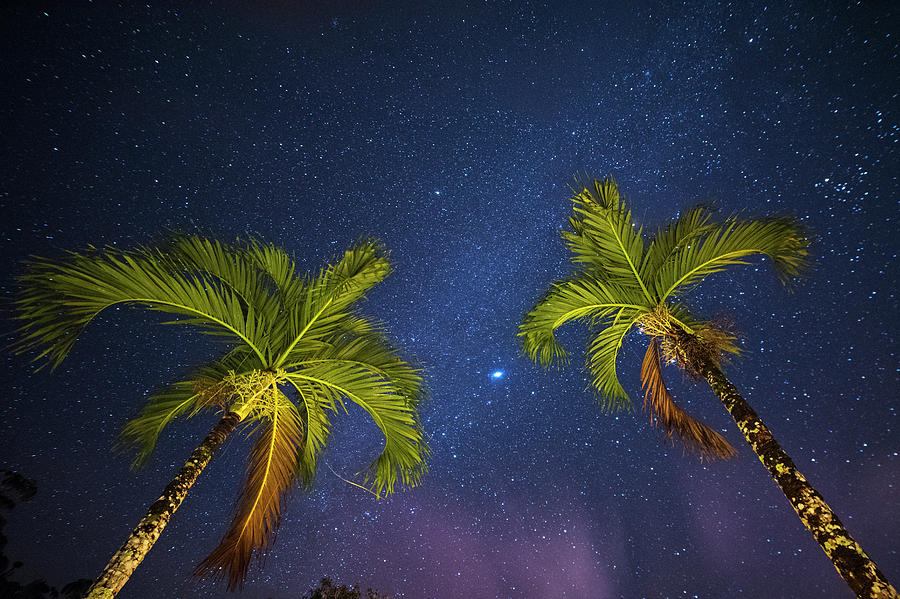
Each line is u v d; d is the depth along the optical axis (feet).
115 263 14.30
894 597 10.57
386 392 18.86
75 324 13.57
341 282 17.24
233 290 17.15
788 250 17.56
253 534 15.61
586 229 19.07
